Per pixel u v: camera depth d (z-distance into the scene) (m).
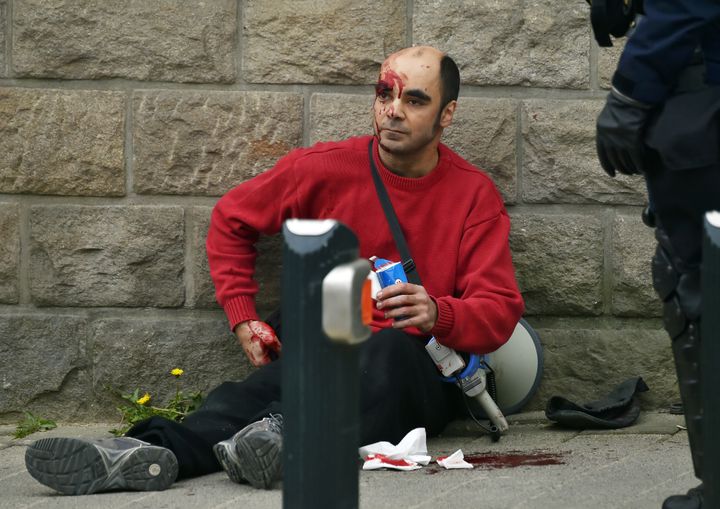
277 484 11.59
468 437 14.80
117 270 15.98
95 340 16.03
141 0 15.84
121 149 15.93
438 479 11.93
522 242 16.17
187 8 15.88
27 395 16.05
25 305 16.05
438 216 14.34
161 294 16.05
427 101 13.94
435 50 14.26
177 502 10.98
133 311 16.12
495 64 16.03
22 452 14.28
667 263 9.39
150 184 15.97
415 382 13.38
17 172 15.89
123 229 15.97
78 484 11.40
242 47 15.95
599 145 9.43
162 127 15.93
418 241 14.31
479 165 16.11
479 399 14.26
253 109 15.96
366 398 12.89
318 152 14.70
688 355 9.27
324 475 7.33
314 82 15.98
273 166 16.00
